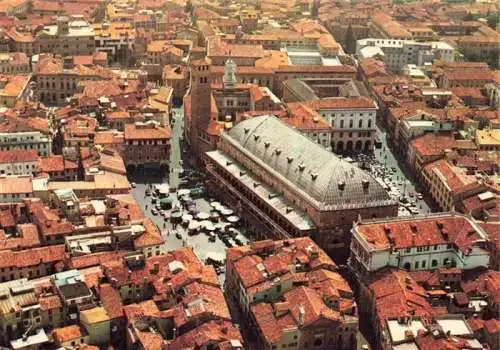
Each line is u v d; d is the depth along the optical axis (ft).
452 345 649.20
